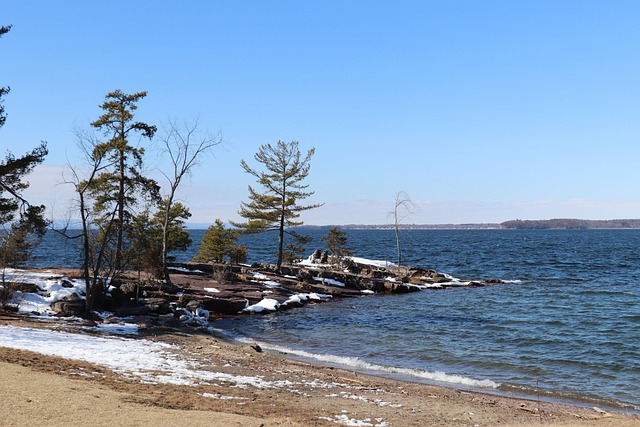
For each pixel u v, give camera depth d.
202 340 24.75
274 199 53.56
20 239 28.89
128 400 11.32
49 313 26.91
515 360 22.31
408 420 12.84
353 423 12.02
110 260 32.34
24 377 11.84
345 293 46.91
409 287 50.28
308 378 17.14
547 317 33.69
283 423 10.95
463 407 14.77
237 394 13.75
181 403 11.84
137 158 38.75
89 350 17.45
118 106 39.34
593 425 13.05
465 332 28.78
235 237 56.22
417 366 21.48
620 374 20.12
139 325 26.83
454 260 92.06
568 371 20.61
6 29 27.42
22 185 30.09
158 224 50.91
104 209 37.38
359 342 26.33
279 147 53.84
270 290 42.81
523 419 13.78
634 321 32.00
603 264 81.81
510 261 89.19
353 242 170.12
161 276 38.94
